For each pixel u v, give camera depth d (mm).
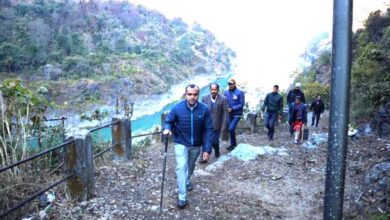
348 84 2092
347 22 2049
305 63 68438
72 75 47156
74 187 4195
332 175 2162
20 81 5242
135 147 7766
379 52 11805
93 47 64062
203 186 5129
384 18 16188
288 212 4406
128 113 9930
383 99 9211
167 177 5492
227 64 111750
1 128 4680
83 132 4328
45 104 5656
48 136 5566
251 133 11484
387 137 7734
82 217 3850
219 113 6816
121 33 81125
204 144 4246
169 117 4223
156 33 97812
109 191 4648
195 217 4023
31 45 45156
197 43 110500
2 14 53062
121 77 53906
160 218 3963
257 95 30141
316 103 13961
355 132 8695
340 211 2180
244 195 4898
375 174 4418
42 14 63062
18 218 3758
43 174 4574
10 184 3949
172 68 79188
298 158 6910
